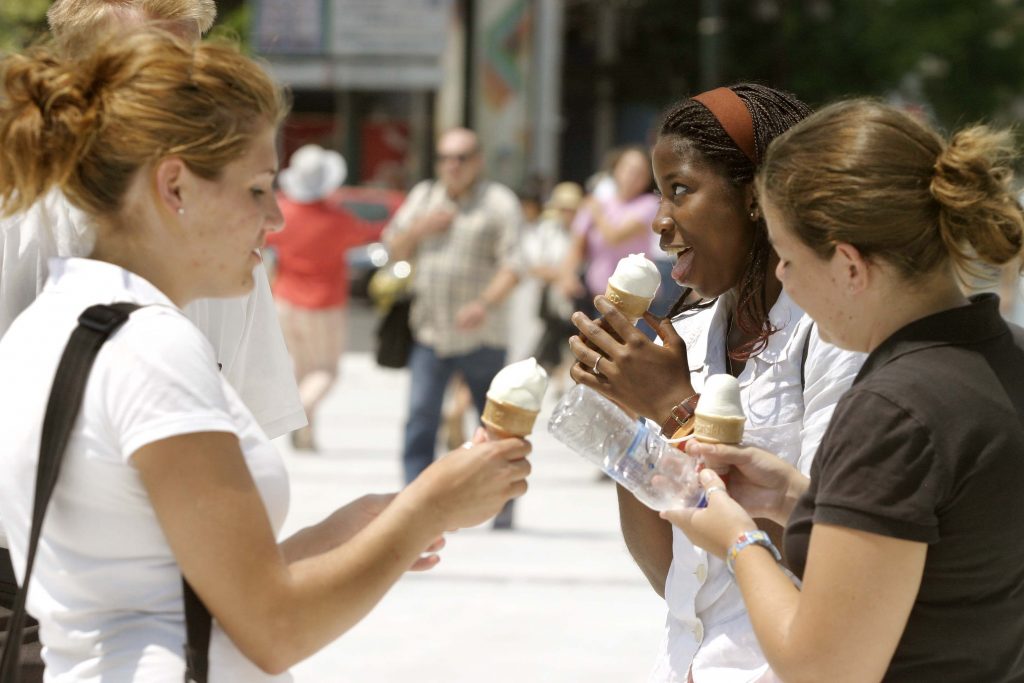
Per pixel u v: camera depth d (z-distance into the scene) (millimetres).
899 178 5969
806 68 83062
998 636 6043
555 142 72812
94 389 6059
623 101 95750
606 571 19828
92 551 6199
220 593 6090
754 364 7617
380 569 6410
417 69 67688
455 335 21938
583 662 15820
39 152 6277
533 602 18250
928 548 5855
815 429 7238
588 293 30391
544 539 21812
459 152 21484
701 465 6957
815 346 7348
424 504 6480
